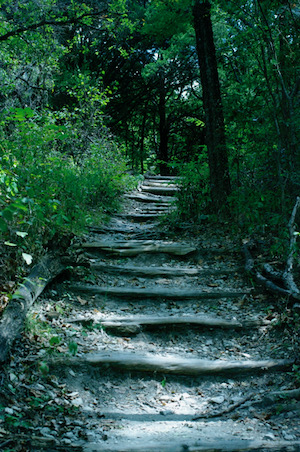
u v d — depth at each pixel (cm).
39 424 257
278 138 512
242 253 548
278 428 265
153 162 2323
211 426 276
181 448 242
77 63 1602
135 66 1952
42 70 1105
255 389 318
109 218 775
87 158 962
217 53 698
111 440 252
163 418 291
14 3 1059
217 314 429
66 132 890
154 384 331
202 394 323
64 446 238
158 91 2106
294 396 295
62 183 638
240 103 587
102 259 556
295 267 473
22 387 287
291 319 387
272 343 374
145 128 2481
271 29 538
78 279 478
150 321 404
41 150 648
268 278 466
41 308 396
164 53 1655
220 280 505
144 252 575
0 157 480
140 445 245
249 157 633
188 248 576
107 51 1748
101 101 1065
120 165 1048
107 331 393
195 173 747
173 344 391
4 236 372
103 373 331
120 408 299
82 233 614
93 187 819
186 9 725
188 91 2100
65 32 1192
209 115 689
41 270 405
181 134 2161
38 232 427
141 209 913
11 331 314
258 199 573
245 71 644
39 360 316
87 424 270
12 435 237
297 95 538
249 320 407
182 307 451
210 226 669
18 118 491
